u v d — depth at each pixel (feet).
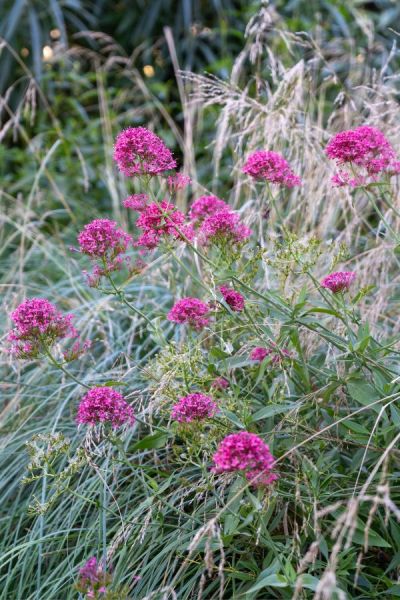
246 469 4.51
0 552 6.53
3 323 8.93
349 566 5.31
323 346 7.37
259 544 5.50
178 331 8.10
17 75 15.26
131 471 6.79
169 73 15.92
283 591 5.18
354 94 10.50
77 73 14.90
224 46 14.24
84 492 6.41
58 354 7.95
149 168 5.55
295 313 5.66
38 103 14.83
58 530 6.42
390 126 8.70
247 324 5.94
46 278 10.05
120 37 16.48
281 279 6.16
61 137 12.01
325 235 8.64
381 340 7.02
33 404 7.53
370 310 7.57
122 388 7.30
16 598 6.17
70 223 12.34
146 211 5.82
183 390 5.55
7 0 15.29
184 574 5.53
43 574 6.36
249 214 8.42
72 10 16.21
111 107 14.92
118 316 8.96
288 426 5.91
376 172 5.85
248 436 4.51
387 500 4.16
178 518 5.98
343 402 6.45
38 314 5.39
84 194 12.85
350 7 13.34
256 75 9.48
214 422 5.34
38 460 5.25
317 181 8.51
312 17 13.94
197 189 9.99
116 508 6.32
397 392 5.60
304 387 6.15
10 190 12.54
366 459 5.63
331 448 6.16
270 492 5.05
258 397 6.10
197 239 6.27
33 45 14.21
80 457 5.36
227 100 8.89
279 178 6.07
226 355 6.11
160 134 12.89
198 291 8.48
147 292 9.27
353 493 5.23
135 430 7.09
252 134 9.39
